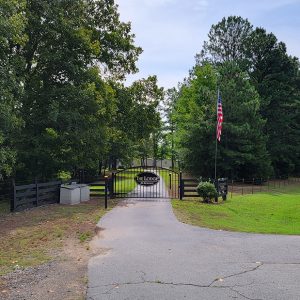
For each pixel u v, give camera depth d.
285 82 46.81
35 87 20.05
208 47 49.72
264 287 6.41
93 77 21.36
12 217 14.07
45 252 9.02
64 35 20.23
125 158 48.06
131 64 27.38
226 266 7.66
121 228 11.80
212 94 36.91
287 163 50.12
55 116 18.34
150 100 28.28
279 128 47.66
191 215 14.54
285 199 21.83
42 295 6.11
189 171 40.75
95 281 6.76
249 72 46.28
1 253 8.98
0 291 6.30
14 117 15.61
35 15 19.61
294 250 9.03
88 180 28.25
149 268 7.55
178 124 44.69
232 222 13.66
